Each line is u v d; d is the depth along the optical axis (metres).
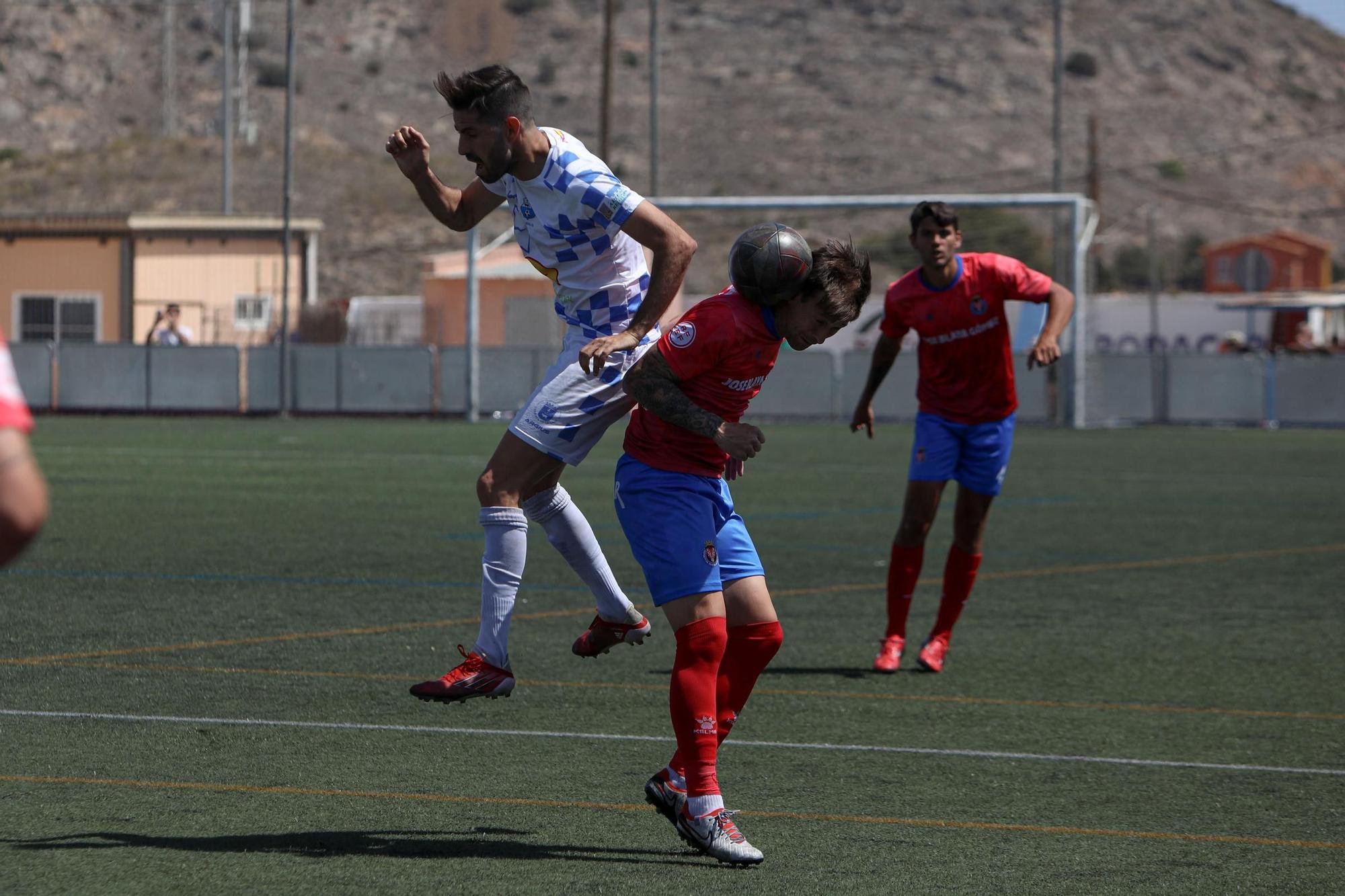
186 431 77.44
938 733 17.59
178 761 15.77
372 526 37.34
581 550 15.87
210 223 116.12
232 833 13.35
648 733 17.36
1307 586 29.55
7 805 14.09
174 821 13.66
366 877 12.20
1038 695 19.80
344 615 24.86
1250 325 147.88
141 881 12.01
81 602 25.62
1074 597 28.19
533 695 19.28
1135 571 31.64
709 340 12.95
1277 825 14.09
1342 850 13.30
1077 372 84.88
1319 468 59.19
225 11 135.62
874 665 21.52
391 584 28.17
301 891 11.84
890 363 22.34
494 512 15.17
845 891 12.07
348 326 108.75
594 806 14.41
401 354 91.25
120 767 15.49
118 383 94.31
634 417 13.58
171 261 115.94
